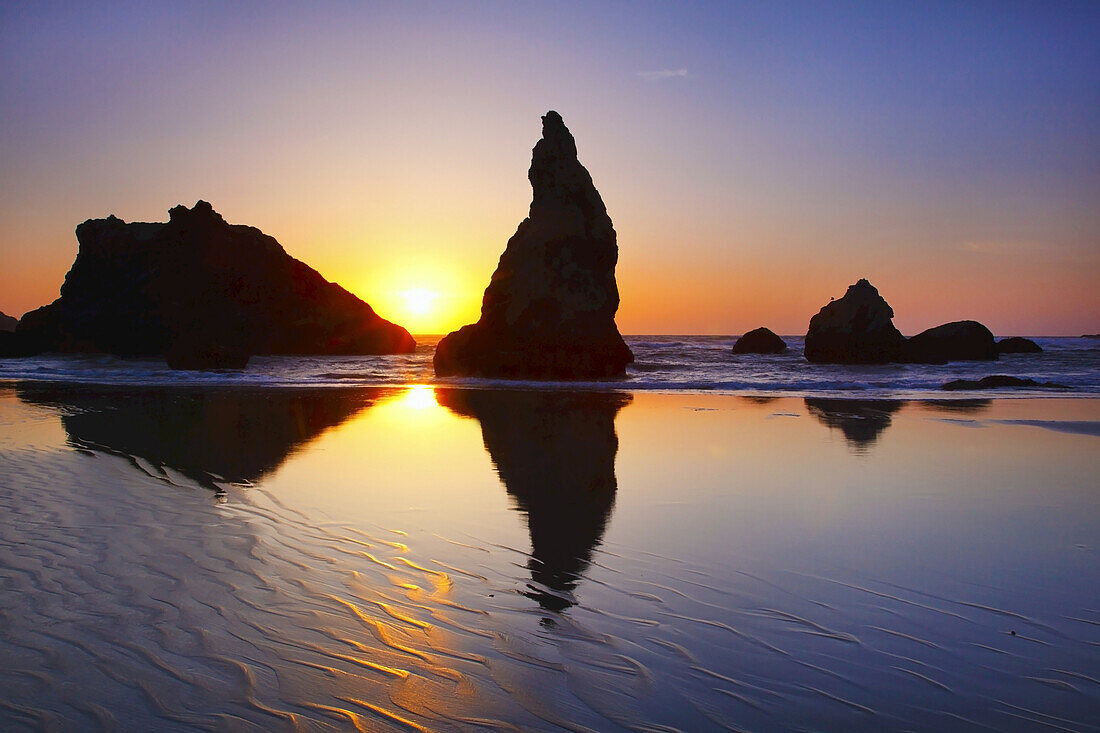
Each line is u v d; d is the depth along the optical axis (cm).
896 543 723
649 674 450
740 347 5878
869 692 431
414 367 4075
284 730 381
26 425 1544
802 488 963
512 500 891
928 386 2703
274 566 631
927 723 400
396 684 431
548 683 437
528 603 560
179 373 3438
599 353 3231
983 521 802
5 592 554
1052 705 419
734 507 863
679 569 642
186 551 665
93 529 729
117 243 5262
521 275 3288
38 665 441
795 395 2395
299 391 2556
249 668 445
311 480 998
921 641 500
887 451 1259
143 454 1190
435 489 951
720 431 1514
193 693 414
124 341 4900
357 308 6200
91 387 2694
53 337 5128
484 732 385
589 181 3397
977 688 437
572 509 848
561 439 1402
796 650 484
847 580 617
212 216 5003
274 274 5594
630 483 995
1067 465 1125
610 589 591
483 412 1881
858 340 4406
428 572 626
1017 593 588
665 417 1766
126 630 492
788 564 657
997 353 4581
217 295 4866
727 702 418
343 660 459
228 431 1485
